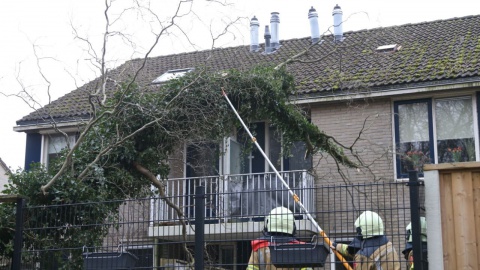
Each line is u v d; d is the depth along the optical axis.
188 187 14.98
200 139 11.10
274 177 15.33
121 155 10.86
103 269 8.11
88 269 8.16
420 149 14.71
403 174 14.55
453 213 7.20
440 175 7.32
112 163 10.87
